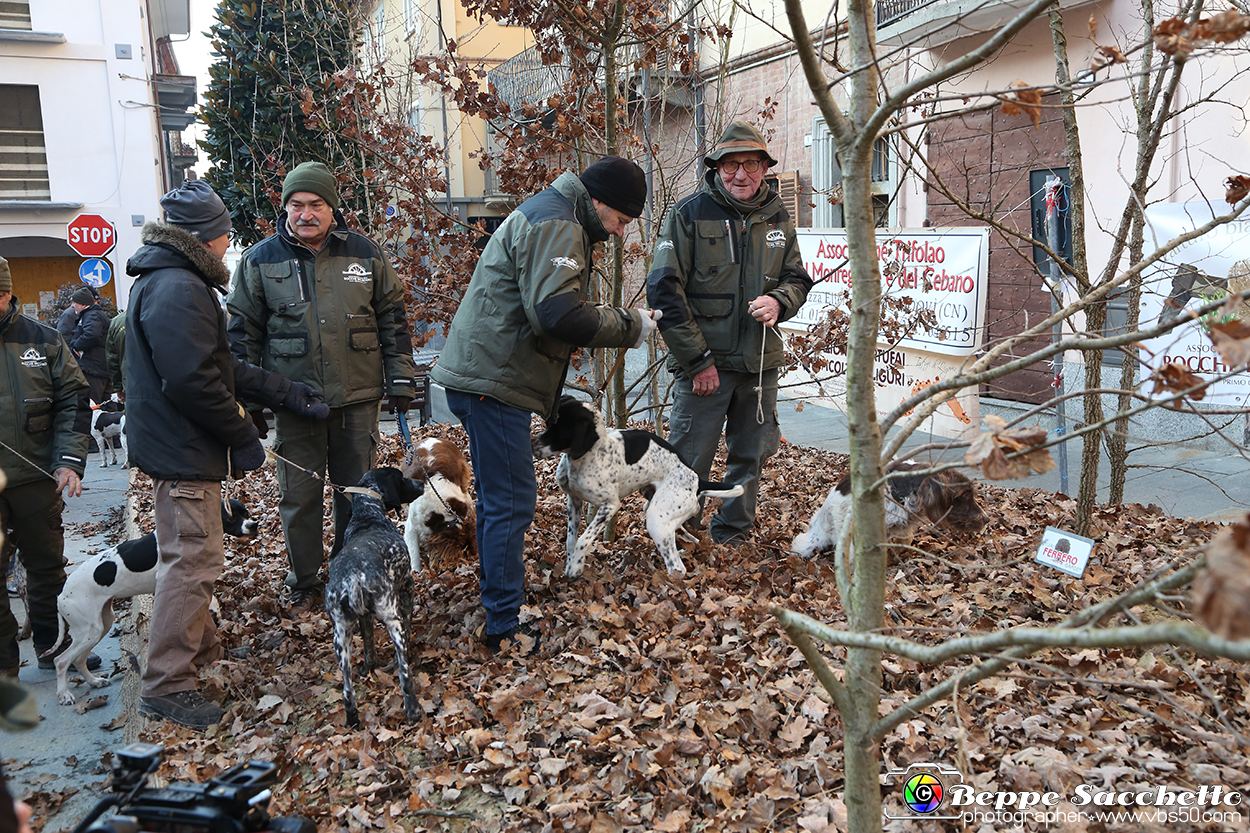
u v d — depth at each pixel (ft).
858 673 6.16
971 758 9.57
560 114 18.45
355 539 12.56
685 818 9.00
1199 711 10.07
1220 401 21.08
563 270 12.02
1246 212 20.43
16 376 14.06
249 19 47.91
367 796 10.03
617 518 19.26
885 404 24.79
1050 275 21.66
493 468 12.97
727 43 21.59
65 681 13.56
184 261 12.01
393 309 16.70
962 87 32.53
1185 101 25.45
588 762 10.36
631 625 13.64
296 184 15.03
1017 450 4.92
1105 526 17.28
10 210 66.03
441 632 14.60
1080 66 28.43
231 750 11.32
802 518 19.93
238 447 12.42
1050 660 11.39
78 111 67.77
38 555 14.69
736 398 16.76
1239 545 3.18
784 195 41.91
